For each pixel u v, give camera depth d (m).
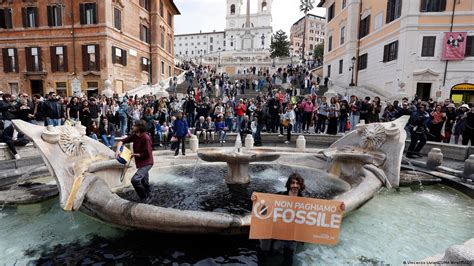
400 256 4.69
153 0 34.28
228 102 18.84
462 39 21.53
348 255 4.68
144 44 33.41
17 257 4.60
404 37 22.89
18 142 9.84
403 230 5.58
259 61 64.44
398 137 8.31
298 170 9.53
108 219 5.16
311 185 7.85
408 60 22.88
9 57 28.61
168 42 40.94
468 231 5.59
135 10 31.16
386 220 6.02
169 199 6.47
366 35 30.00
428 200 7.26
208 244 4.87
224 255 4.61
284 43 68.81
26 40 27.86
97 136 12.17
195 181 8.05
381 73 26.67
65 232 5.35
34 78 28.16
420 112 11.66
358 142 9.20
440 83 22.45
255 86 30.66
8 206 6.37
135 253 4.69
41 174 8.34
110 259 4.54
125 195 6.77
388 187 7.49
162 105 14.81
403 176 8.73
